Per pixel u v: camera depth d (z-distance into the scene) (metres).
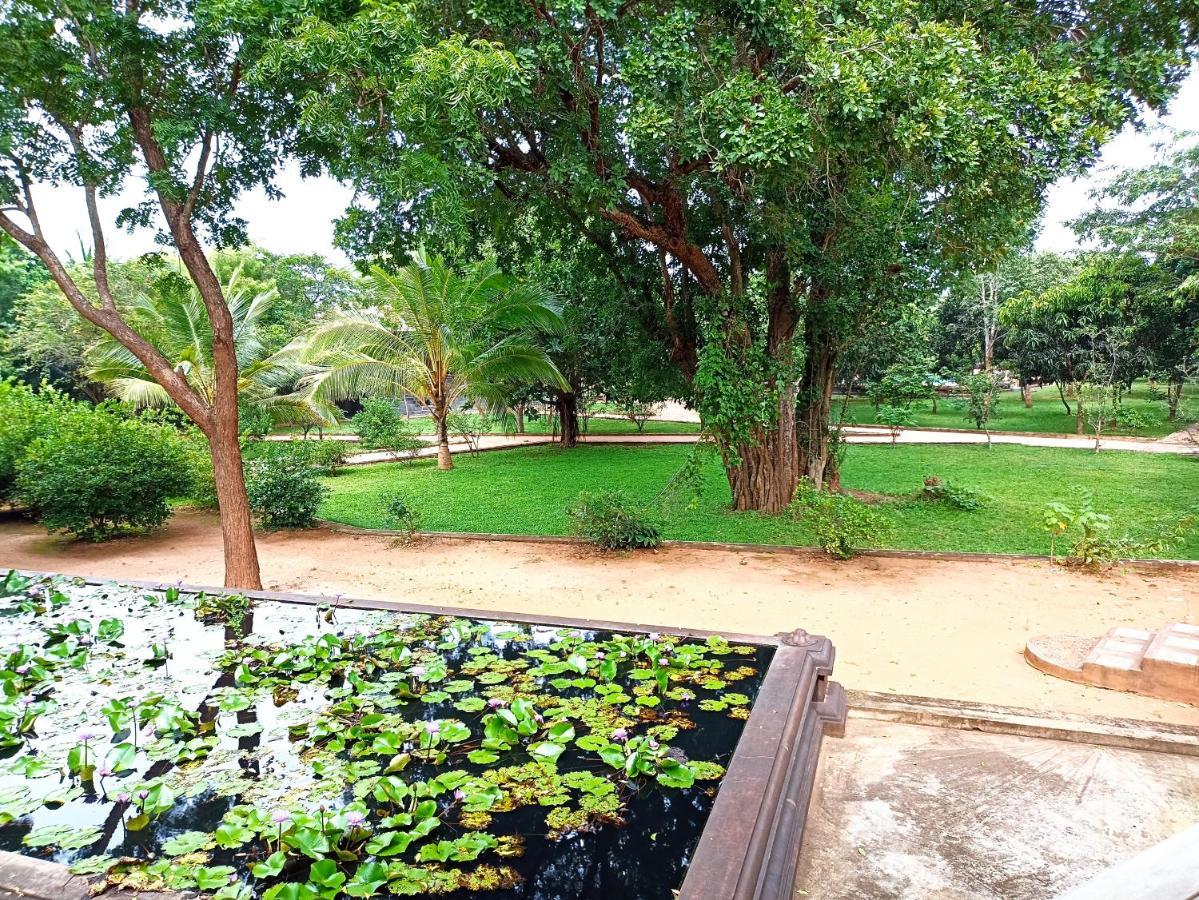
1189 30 6.48
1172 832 2.32
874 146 5.60
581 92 6.14
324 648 3.09
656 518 8.27
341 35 4.53
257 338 13.84
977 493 9.09
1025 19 6.33
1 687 2.80
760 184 6.32
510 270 9.55
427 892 1.62
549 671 2.96
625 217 7.31
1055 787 2.61
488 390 14.30
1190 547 6.67
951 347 23.41
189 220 5.44
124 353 11.81
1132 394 24.16
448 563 7.12
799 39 5.18
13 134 4.61
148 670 3.04
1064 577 5.91
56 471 8.38
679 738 2.42
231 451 5.71
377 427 16.12
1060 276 19.56
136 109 5.21
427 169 4.75
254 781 2.12
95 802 2.02
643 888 1.63
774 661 2.91
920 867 2.15
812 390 9.03
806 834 2.32
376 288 13.34
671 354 9.41
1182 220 12.27
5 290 19.78
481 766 2.22
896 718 3.20
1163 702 3.58
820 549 6.96
